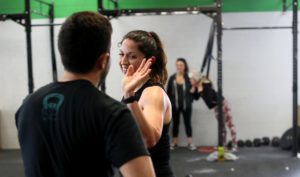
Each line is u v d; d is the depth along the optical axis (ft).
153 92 5.40
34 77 23.36
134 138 3.52
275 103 22.71
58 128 3.65
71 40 3.66
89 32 3.66
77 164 3.57
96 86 3.92
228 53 22.63
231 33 22.59
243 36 22.56
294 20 18.48
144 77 4.66
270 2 22.36
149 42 5.83
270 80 22.63
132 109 4.63
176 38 22.76
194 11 17.87
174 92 21.98
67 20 3.75
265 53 22.54
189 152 21.12
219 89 18.24
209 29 22.54
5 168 18.45
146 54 5.80
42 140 3.75
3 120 23.54
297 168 16.92
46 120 3.74
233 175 16.01
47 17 23.11
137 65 5.80
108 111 3.53
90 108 3.56
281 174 15.99
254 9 22.47
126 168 3.47
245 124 22.86
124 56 5.85
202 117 22.86
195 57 22.75
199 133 22.94
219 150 18.69
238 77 22.71
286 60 22.49
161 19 22.75
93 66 3.79
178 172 16.70
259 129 22.85
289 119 22.70
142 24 22.85
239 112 22.85
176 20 22.67
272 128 22.79
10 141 23.58
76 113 3.59
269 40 22.47
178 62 21.85
